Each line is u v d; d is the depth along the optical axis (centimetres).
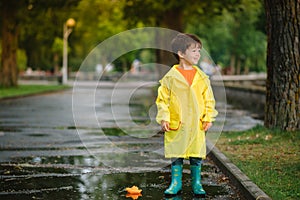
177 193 667
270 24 1053
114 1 3947
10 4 3272
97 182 737
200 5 2562
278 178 688
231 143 988
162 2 2573
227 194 667
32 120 1644
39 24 3566
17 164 873
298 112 1025
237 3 2580
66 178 763
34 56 5759
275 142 958
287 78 1031
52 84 4709
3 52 3397
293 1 1015
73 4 2855
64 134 1279
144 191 683
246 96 2542
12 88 3409
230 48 5047
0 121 1611
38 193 672
